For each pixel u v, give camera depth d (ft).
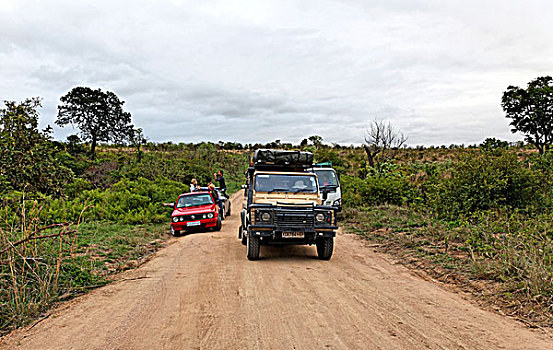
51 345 16.01
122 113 170.50
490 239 30.76
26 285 22.31
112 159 116.06
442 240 34.45
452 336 16.03
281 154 36.86
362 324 17.39
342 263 30.37
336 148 187.52
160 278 26.50
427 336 16.03
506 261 24.27
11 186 39.01
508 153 40.22
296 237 30.30
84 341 16.28
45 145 42.19
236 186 135.85
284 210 30.37
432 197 44.52
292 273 27.02
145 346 15.55
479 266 24.76
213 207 50.26
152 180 86.89
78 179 65.10
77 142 147.84
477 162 40.06
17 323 18.48
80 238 38.52
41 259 24.80
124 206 55.93
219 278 25.84
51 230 39.91
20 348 15.87
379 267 28.99
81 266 27.91
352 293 22.18
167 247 39.47
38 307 20.27
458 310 19.29
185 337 16.30
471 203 38.42
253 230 30.25
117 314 19.47
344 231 45.70
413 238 36.70
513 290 21.11
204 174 116.67
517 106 78.38
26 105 39.60
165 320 18.39
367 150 93.76
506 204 38.63
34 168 40.70
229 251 35.53
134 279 26.43
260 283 24.40
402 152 156.15
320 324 17.40
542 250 25.04
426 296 21.65
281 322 17.69
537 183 38.63
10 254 23.76
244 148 295.69
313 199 33.24
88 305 21.04
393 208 56.08
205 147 181.47
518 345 15.11
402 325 17.26
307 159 37.32
